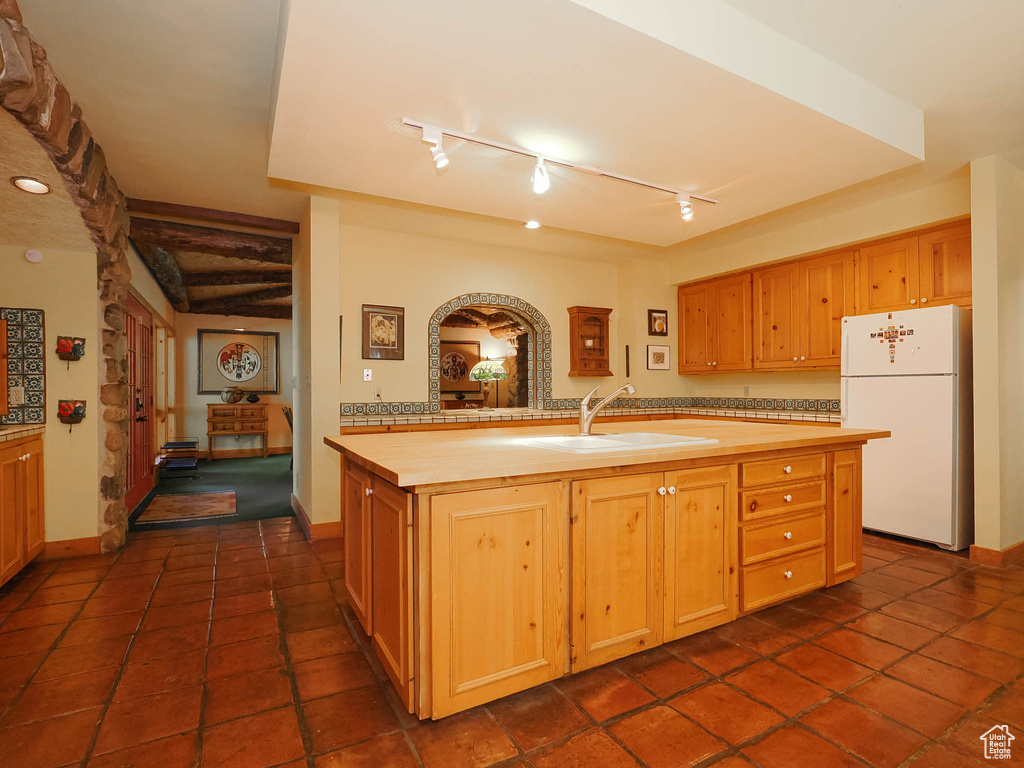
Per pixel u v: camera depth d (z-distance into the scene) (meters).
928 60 2.18
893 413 3.46
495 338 9.59
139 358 5.42
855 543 2.74
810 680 1.83
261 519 4.19
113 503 3.35
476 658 1.65
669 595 2.05
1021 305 3.22
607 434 2.63
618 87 1.95
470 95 2.00
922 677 1.84
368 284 4.29
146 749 1.50
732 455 2.23
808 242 4.20
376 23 1.59
